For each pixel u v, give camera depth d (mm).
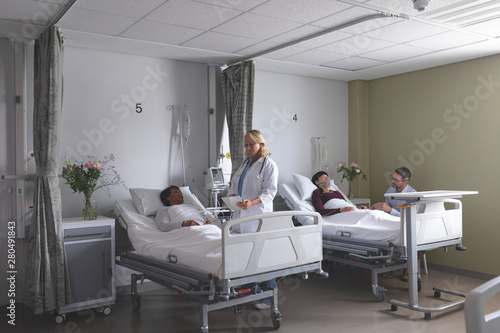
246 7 3117
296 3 3041
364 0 2994
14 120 3703
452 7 3129
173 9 3141
